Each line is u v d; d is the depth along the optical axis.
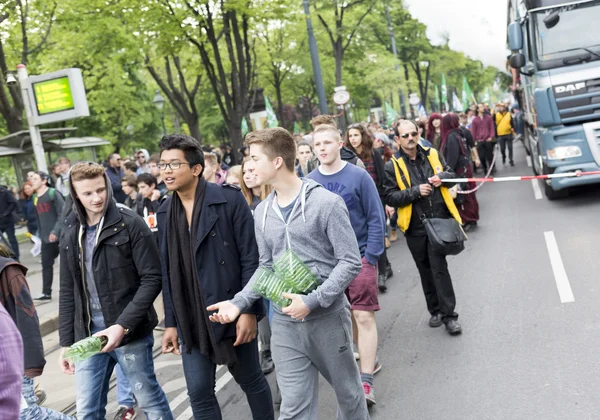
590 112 11.44
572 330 5.89
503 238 10.21
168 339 4.07
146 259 4.13
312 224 3.50
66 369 4.22
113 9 19.70
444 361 5.66
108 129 36.94
